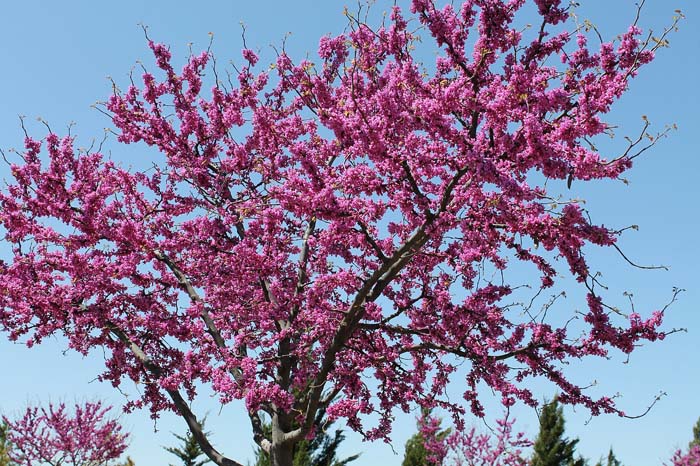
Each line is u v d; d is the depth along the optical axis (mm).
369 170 8320
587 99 7473
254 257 11008
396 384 11258
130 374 12039
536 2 8211
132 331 12148
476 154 7082
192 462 23922
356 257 11625
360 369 11078
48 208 10531
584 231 7703
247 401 9945
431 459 26594
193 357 11125
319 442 21266
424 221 8844
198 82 12750
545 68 8844
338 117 8055
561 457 31906
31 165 10875
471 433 26344
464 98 7930
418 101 7973
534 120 6852
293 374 11461
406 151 8203
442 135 7629
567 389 10070
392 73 8609
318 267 12930
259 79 13406
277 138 10961
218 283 12461
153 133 12383
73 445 23031
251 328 12594
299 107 13266
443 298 10312
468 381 11086
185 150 12461
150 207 12367
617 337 8898
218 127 12609
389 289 11594
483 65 8672
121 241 10938
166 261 12586
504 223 8344
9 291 11141
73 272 11117
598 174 7523
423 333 10555
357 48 9508
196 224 12094
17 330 11578
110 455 23641
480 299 10352
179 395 11883
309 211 8359
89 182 11109
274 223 10133
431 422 26797
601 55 8000
